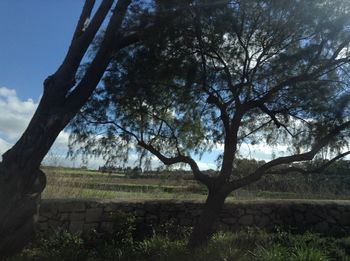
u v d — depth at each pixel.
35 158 6.70
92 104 7.66
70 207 8.71
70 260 6.91
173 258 6.79
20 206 6.55
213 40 6.74
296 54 6.81
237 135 8.02
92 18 7.12
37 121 6.81
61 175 10.72
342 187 12.48
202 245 7.19
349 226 9.85
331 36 6.78
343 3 6.66
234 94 7.11
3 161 6.74
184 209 9.40
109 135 7.78
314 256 6.42
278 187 12.63
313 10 6.59
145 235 8.91
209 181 7.39
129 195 10.75
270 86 7.28
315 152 7.16
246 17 6.78
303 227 9.70
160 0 6.68
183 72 6.81
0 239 6.41
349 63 7.14
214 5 6.59
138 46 7.40
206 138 8.36
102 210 8.95
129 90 7.32
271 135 8.11
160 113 7.96
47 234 8.31
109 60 7.30
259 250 6.93
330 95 7.13
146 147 7.57
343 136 7.21
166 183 11.50
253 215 9.61
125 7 7.19
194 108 8.01
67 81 6.99
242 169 8.30
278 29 6.83
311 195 12.19
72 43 7.13
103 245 8.02
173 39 6.68
